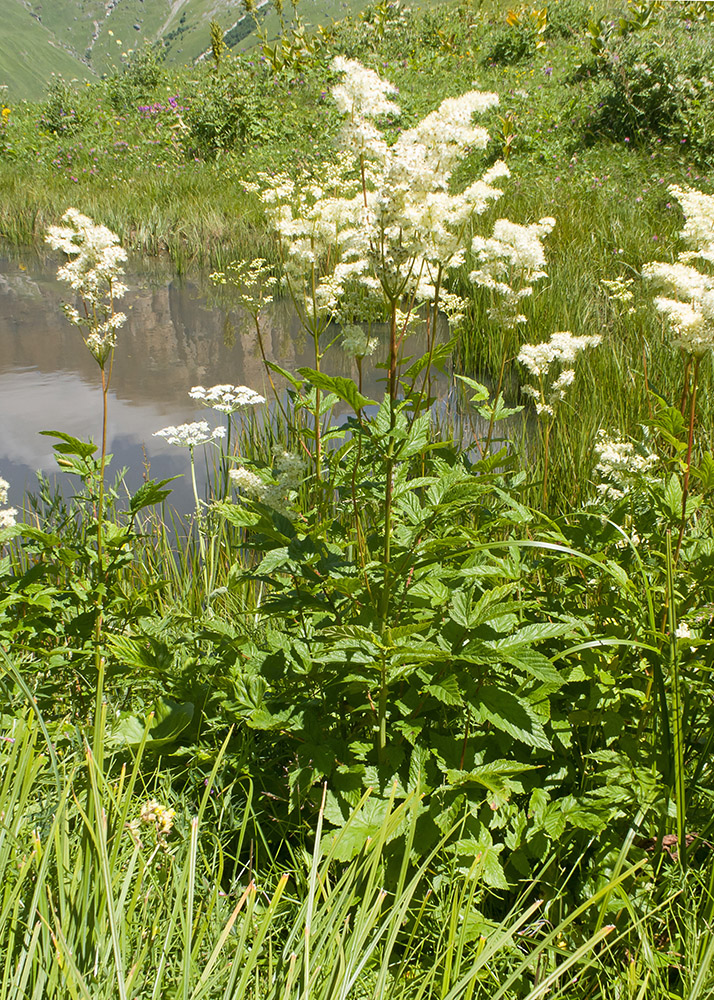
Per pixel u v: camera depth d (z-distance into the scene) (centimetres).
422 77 2053
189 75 2495
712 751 224
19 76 18800
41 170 1808
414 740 210
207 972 131
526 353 361
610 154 1410
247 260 1155
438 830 190
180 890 152
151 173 1719
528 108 1644
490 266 375
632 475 270
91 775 131
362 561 249
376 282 293
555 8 2348
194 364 801
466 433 604
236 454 552
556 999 155
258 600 370
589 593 271
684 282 249
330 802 195
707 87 1454
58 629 265
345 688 223
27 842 159
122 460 578
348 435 548
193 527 461
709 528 307
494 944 137
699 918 181
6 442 607
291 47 2270
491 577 254
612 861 193
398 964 172
